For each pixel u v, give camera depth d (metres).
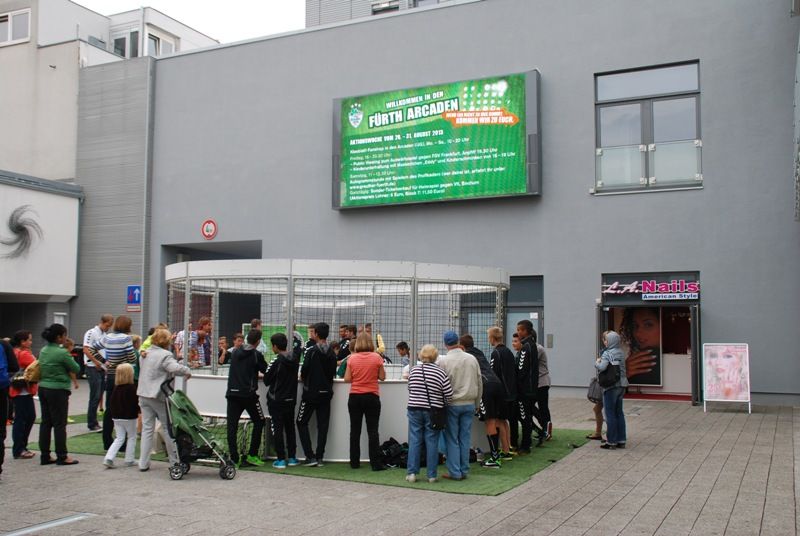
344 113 20.16
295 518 7.19
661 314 18.38
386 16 20.14
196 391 10.45
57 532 6.71
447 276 10.73
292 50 21.36
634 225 17.17
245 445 9.98
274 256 21.17
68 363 9.95
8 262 21.23
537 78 18.05
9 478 9.05
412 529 6.80
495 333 10.55
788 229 15.89
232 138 22.00
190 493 8.24
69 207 23.20
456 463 8.91
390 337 10.91
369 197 19.73
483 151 18.44
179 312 11.24
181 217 22.50
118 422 9.77
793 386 15.70
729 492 8.16
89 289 23.33
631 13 17.47
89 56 24.84
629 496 8.05
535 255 18.08
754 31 16.41
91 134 23.78
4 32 26.02
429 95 19.11
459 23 19.25
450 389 8.79
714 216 16.50
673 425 13.13
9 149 25.02
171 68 23.02
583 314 17.50
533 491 8.34
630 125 17.50
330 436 10.05
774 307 15.91
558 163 17.97
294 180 21.08
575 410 15.38
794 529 6.75
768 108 16.20
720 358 14.91
